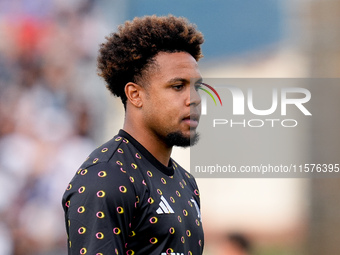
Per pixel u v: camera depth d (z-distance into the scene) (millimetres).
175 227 7965
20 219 20234
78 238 7523
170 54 8273
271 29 23188
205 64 23844
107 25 21922
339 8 19641
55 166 20781
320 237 19844
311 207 20078
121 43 8398
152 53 8242
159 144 8383
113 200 7535
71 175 20844
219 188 23578
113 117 21844
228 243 23203
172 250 7914
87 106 21500
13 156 20500
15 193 20297
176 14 23359
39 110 21016
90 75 21625
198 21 23953
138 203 7777
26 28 21359
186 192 8773
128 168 7965
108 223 7465
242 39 23641
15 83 21109
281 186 21984
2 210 20109
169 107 8117
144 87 8242
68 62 21453
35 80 21234
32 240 20250
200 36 8617
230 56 23922
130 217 7676
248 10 23281
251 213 23094
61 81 21375
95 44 21703
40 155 20734
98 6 21875
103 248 7379
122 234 7578
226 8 23672
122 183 7688
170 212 8000
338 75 19625
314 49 19953
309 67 19953
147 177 8094
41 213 20406
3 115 20828
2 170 20391
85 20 21688
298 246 20594
